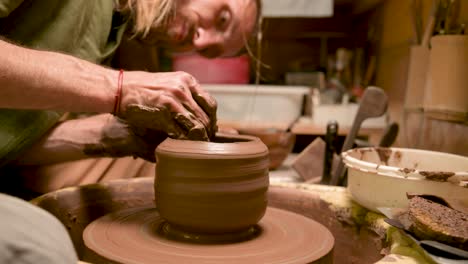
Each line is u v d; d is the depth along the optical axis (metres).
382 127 2.51
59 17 1.18
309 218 1.08
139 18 1.41
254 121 2.87
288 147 2.24
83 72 0.95
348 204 1.08
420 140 1.54
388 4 2.57
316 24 3.70
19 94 0.88
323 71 3.65
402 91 2.12
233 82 3.01
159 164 0.90
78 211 1.09
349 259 1.05
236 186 0.85
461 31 1.26
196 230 0.87
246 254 0.83
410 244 0.79
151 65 2.03
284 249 0.86
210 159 0.83
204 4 1.59
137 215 1.03
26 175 1.37
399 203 0.94
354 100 2.96
